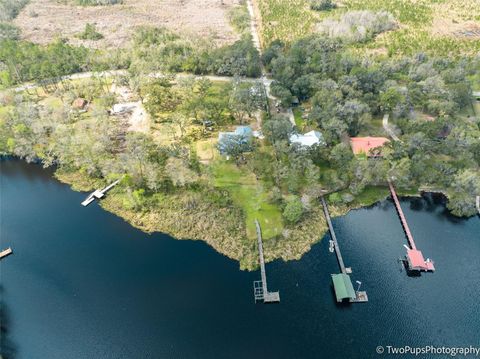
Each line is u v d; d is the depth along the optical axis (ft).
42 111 479.41
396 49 630.74
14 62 587.68
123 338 286.46
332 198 379.35
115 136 472.85
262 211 372.17
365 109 453.58
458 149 406.62
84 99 538.47
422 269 322.75
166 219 372.58
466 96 484.74
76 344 284.41
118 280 324.80
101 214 383.86
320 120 451.12
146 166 397.80
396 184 391.24
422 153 398.83
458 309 297.94
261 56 618.85
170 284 319.47
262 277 317.63
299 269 325.62
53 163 449.48
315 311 297.53
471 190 374.84
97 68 603.26
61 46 632.38
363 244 346.54
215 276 323.98
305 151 397.80
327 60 552.41
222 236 353.31
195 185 399.24
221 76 601.62
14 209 392.68
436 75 525.34
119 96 556.51
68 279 327.88
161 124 491.31
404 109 467.11
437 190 392.06
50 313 304.50
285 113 502.79
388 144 421.18
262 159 403.75
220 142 422.41
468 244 347.56
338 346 276.62
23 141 448.65
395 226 364.38
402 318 291.99
